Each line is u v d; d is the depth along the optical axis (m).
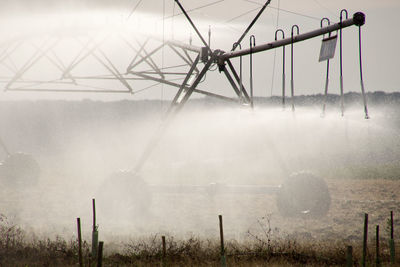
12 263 35.34
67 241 44.41
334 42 41.12
